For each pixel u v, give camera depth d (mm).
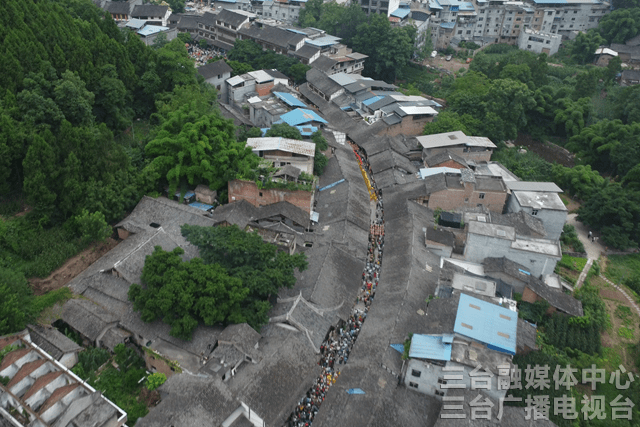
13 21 67562
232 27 123000
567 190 83750
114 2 128500
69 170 55656
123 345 45094
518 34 146750
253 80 100188
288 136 76812
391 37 118812
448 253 61562
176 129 68500
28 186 52812
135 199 63812
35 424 36312
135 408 41906
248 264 50000
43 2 77188
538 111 102125
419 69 130750
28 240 53031
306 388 42938
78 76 66188
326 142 80562
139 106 82312
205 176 66000
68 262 54000
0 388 38031
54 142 56125
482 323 44906
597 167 92125
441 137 83375
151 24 127750
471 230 59031
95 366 44594
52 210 55250
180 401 38125
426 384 43750
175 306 45375
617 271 65688
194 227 51469
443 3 144375
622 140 87438
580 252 67750
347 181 73812
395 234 64625
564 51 138000
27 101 58188
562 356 49375
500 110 94688
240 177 65312
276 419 39719
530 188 70312
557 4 146250
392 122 91062
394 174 78188
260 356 43750
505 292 54188
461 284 53094
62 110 62094
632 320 57250
